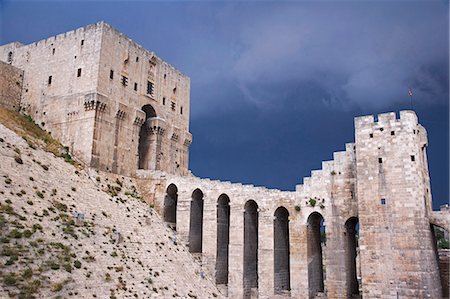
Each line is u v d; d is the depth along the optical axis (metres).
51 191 54.44
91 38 76.75
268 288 63.00
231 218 67.75
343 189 60.88
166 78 92.00
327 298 58.81
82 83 75.31
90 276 42.84
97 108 72.88
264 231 65.00
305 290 60.53
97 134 72.25
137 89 82.75
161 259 56.81
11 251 39.16
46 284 38.00
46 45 83.56
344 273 58.50
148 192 76.38
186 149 96.25
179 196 73.19
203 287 59.47
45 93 80.69
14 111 80.81
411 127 54.69
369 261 53.41
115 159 75.19
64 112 76.25
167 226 70.31
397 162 54.44
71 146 73.50
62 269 41.12
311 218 64.25
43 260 40.81
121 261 49.44
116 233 53.25
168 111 91.38
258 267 64.44
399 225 52.69
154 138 85.94
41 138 72.44
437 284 52.81
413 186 52.91
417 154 54.12
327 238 60.38
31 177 53.78
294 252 62.31
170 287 51.38
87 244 48.06
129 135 79.25
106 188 67.50
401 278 51.22
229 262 66.44
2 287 34.84
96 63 74.50
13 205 45.94
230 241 67.00
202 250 69.12
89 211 55.97
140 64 84.44
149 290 47.47
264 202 65.88
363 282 53.22
